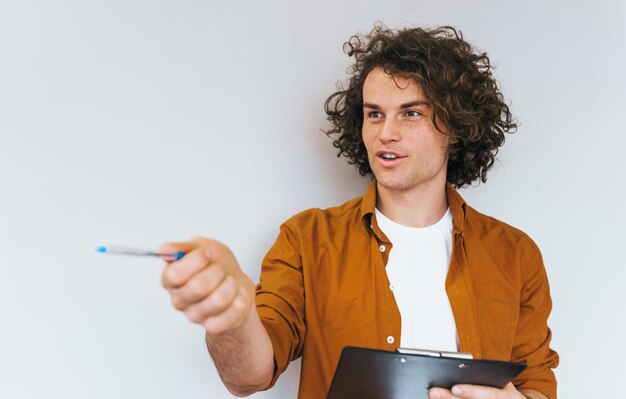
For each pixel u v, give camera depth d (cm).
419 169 164
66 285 169
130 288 173
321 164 195
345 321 161
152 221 177
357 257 166
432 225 171
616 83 219
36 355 166
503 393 130
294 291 159
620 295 217
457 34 209
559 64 216
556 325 212
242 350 122
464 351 162
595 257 216
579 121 217
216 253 94
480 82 181
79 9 172
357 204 176
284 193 190
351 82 188
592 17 219
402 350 125
